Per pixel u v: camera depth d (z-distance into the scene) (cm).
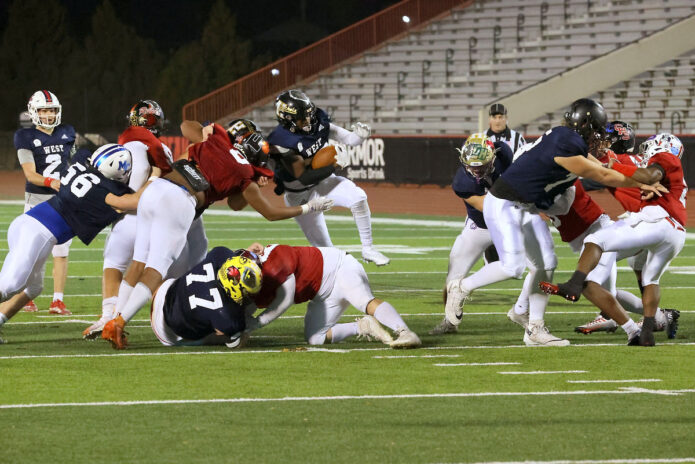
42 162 2666
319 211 2167
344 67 9144
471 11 8925
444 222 5278
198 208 2050
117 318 1978
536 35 8500
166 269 1995
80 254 3909
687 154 6438
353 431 1388
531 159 2042
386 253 3941
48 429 1391
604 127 2020
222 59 11244
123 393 1611
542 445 1325
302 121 2370
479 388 1661
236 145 2111
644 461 1257
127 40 11988
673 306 2628
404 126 8512
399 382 1705
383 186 7669
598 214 2178
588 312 2589
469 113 8212
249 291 1920
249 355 1950
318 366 1841
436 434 1377
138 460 1252
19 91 11831
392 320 2014
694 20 7862
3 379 1714
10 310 2100
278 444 1322
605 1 8319
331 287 2036
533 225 2100
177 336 2031
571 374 1780
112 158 2031
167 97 11056
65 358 1914
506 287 3088
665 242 2045
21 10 11931
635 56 7869
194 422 1432
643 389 1655
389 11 9125
